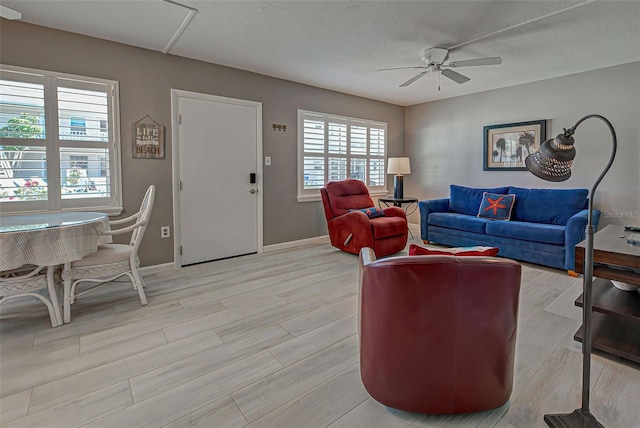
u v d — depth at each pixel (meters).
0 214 2.70
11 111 2.71
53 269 2.28
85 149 3.04
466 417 1.44
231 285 3.09
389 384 1.43
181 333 2.19
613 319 2.24
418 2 2.38
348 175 5.26
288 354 1.95
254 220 4.24
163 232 3.53
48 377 1.72
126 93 3.21
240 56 3.51
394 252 4.24
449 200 4.96
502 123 4.73
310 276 3.36
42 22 2.73
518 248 3.77
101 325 2.29
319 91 4.76
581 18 2.59
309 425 1.40
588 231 1.33
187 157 3.63
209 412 1.48
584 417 1.36
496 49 3.25
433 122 5.62
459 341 1.35
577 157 4.06
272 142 4.32
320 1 2.38
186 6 2.46
